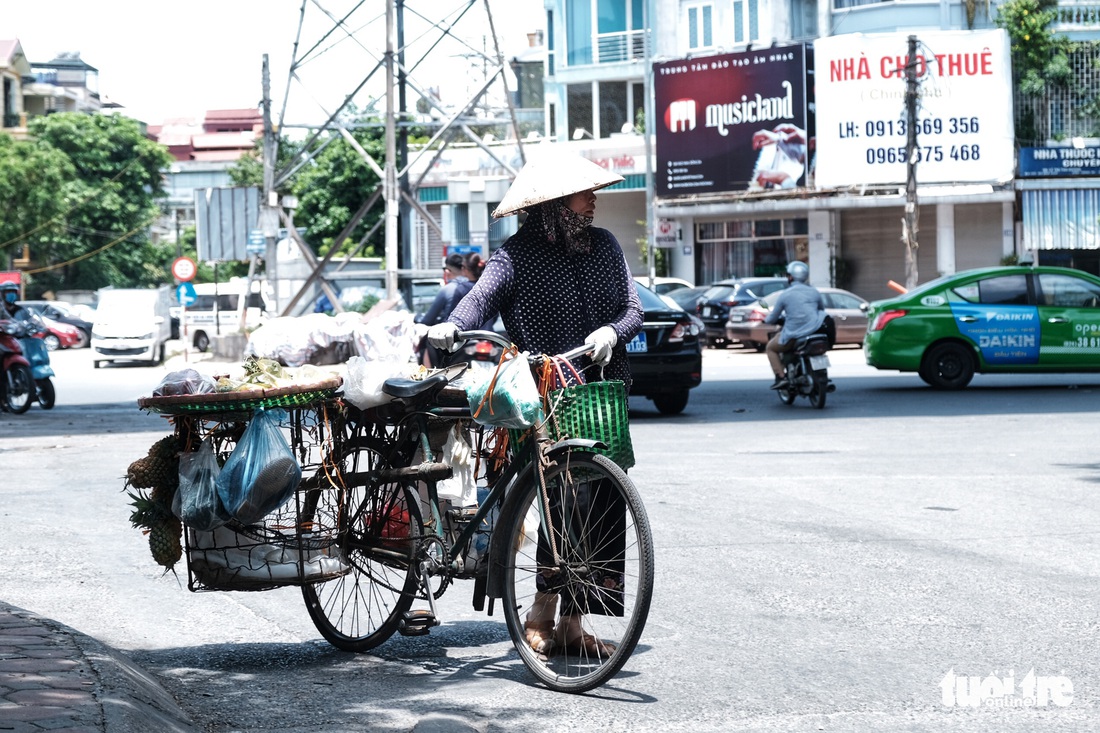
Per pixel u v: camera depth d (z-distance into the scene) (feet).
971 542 24.08
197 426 16.53
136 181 250.98
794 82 128.36
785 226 133.80
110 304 118.42
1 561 23.49
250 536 16.65
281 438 16.14
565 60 152.66
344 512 16.90
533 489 15.57
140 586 21.48
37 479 35.32
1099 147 122.93
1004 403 53.16
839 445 40.24
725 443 41.47
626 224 147.84
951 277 60.80
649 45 145.18
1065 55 126.52
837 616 18.61
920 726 13.60
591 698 14.79
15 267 237.45
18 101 301.22
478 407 15.23
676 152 134.92
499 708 14.43
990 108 123.75
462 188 144.36
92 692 12.91
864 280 132.05
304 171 181.27
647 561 14.55
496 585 15.74
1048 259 126.00
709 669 15.93
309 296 95.04
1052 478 32.09
